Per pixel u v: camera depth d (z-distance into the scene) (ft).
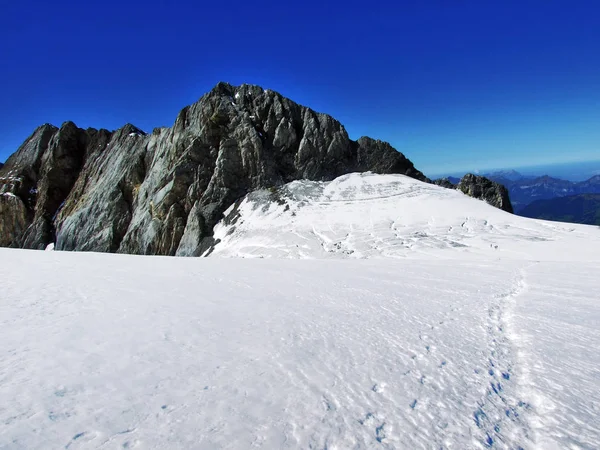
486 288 45.62
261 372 18.45
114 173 250.57
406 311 32.53
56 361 18.65
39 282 41.68
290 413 14.75
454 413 15.55
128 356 19.74
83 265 60.39
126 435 12.63
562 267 69.10
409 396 16.76
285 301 35.45
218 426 13.52
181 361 19.36
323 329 26.27
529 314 31.86
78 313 28.27
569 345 23.84
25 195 281.54
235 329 25.48
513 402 16.89
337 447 12.78
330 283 47.52
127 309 30.07
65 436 12.34
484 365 20.76
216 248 165.99
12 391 15.20
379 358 21.06
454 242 124.06
